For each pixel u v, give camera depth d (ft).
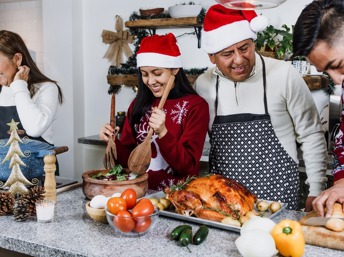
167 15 12.53
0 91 8.12
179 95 6.51
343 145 5.29
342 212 4.48
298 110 6.42
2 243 4.57
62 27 13.96
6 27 15.49
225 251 4.10
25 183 5.60
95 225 4.84
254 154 6.42
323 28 4.00
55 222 4.95
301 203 9.68
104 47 14.01
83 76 14.46
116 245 4.25
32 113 7.54
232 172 6.53
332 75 4.25
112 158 6.18
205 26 6.29
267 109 6.41
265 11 11.55
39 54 14.93
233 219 4.60
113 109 6.26
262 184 6.42
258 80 6.46
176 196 4.90
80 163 14.57
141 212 4.41
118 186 5.37
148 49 6.34
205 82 6.90
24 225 4.86
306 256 3.99
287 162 6.53
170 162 5.91
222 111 6.64
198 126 6.25
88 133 14.64
